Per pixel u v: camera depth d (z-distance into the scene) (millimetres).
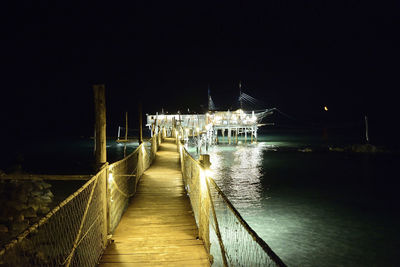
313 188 20078
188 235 6383
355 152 38812
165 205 8688
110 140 57562
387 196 18000
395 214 14664
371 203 16594
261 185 20953
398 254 10406
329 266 9555
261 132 99250
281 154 38188
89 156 36344
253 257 8430
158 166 15703
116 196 7254
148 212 8023
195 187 7883
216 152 40969
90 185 5340
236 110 54656
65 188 16969
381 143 49250
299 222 13555
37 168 27031
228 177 23828
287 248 10938
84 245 4891
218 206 15625
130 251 5598
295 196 17938
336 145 48500
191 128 47625
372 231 12516
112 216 6496
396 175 24359
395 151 38469
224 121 53562
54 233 6203
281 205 16047
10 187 11664
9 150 43625
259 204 16250
